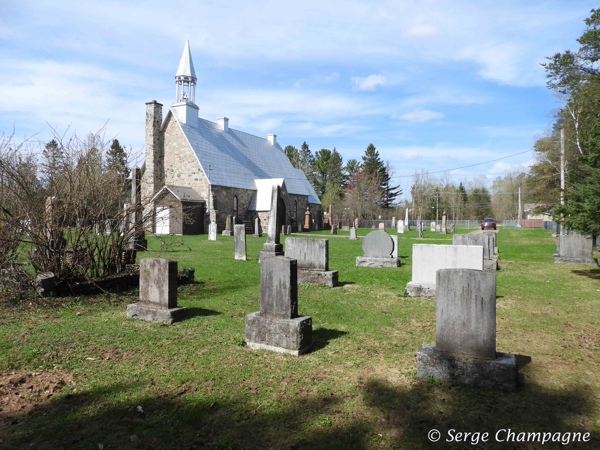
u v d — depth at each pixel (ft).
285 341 18.79
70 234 30.12
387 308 28.40
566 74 97.91
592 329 23.36
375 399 14.35
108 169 32.86
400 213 279.90
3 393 14.51
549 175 139.64
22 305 26.53
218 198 125.59
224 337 20.99
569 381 15.96
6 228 27.89
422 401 14.21
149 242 77.15
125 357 18.08
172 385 15.29
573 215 39.01
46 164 29.40
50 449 11.25
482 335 15.42
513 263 54.08
